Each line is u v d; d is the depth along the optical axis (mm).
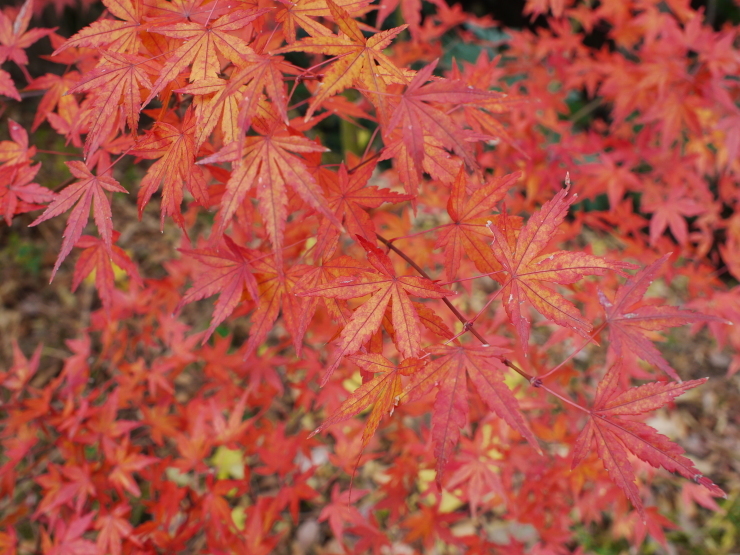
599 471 574
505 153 730
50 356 1030
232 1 342
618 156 710
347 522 877
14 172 405
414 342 332
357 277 336
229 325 1089
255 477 910
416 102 327
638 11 952
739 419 1113
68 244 348
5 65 1254
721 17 1371
